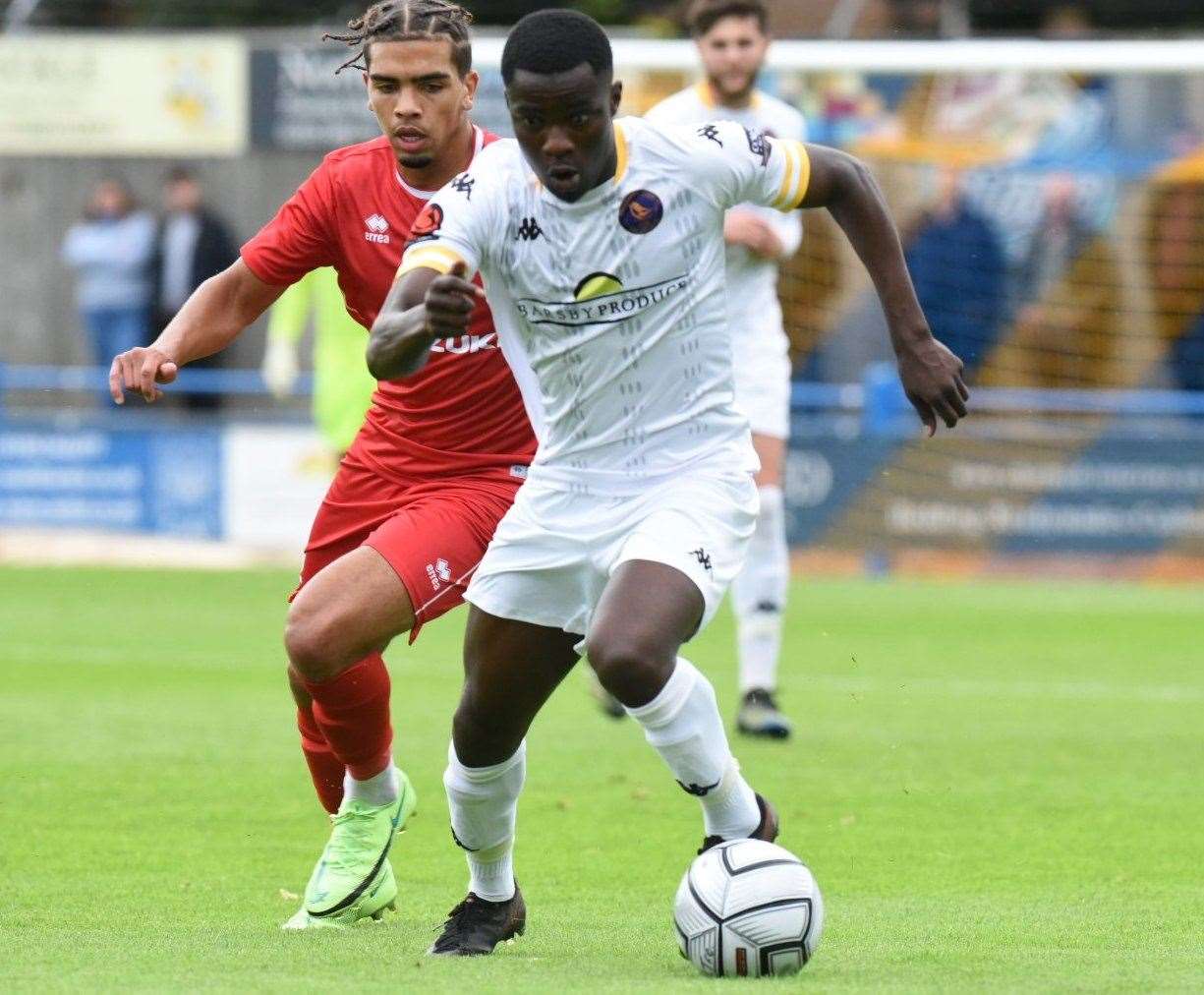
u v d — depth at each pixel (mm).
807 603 49125
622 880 19406
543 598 15438
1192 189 62875
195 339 18234
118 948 15789
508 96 14453
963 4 71125
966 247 63500
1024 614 47219
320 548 19016
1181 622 45750
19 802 23594
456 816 15859
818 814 23203
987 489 55375
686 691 14805
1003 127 62938
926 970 14906
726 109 30188
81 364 67438
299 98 64125
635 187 14945
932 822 22719
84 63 64125
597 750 28156
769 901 14500
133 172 66000
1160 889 18891
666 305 15227
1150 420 58406
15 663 37438
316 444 56781
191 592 50500
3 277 67062
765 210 29516
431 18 17438
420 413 18203
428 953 15703
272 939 16328
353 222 18266
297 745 28234
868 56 52719
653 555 14906
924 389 15836
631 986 14016
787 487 56156
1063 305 63625
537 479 15633
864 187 15875
